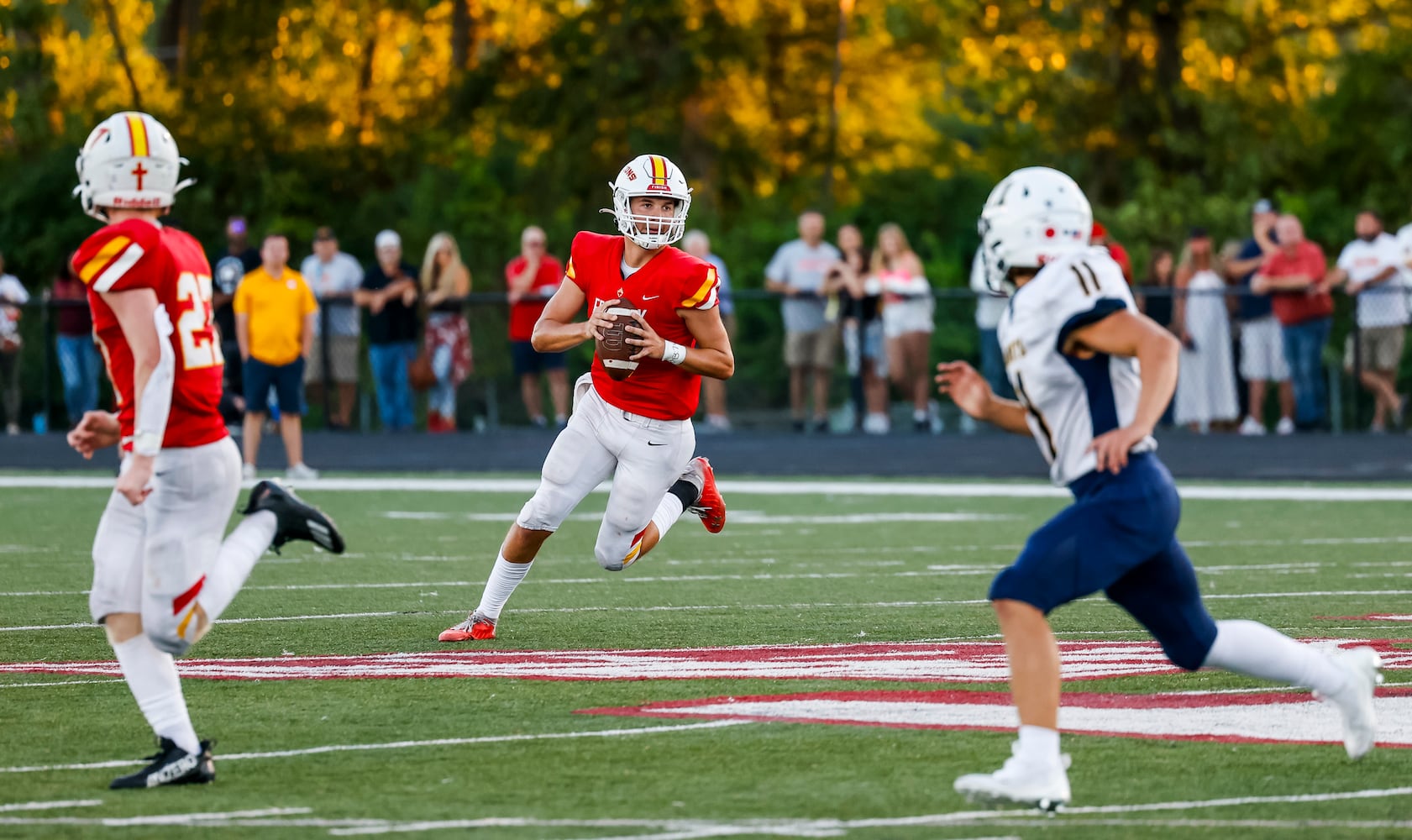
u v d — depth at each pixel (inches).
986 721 837.8
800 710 864.9
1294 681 711.7
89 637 1122.0
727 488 2320.4
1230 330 2810.0
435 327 2901.1
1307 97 4724.4
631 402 1050.7
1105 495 665.6
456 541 1722.4
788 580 1416.1
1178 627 697.0
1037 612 655.8
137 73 4913.9
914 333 2893.7
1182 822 647.8
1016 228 701.3
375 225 4153.5
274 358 2273.6
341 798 687.7
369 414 2947.8
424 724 834.2
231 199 4328.3
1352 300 2807.6
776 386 2933.1
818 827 640.4
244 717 851.4
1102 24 4510.3
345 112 4901.6
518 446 2743.6
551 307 1061.8
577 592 1343.5
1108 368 673.6
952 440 2797.7
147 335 684.7
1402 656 1018.7
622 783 713.6
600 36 4594.0
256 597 1315.2
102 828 639.1
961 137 5826.8
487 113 4739.2
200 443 708.7
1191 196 3969.0
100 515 1968.5
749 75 4877.0
